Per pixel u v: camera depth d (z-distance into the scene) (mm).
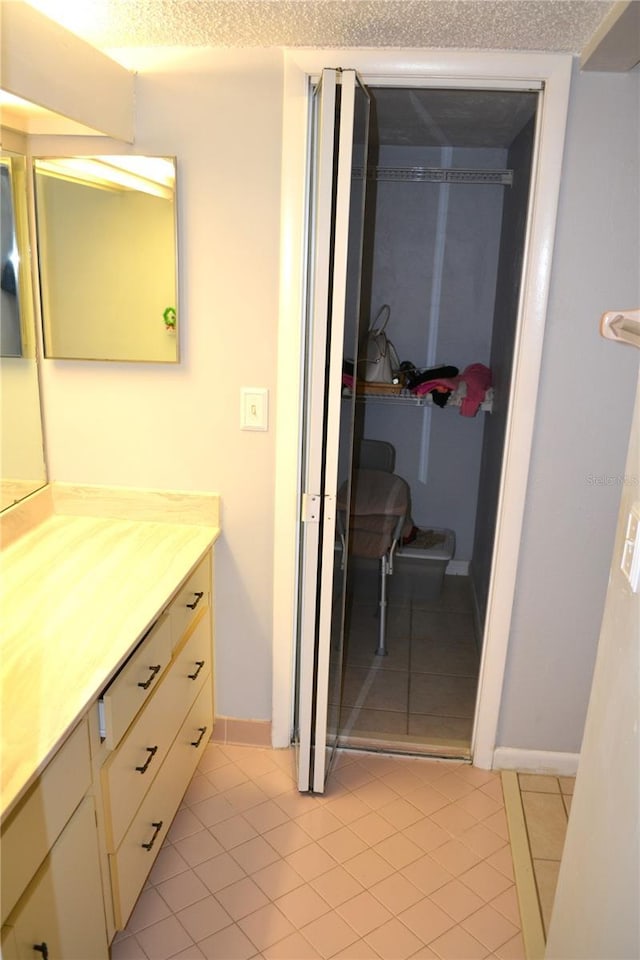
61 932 1308
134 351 2066
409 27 1666
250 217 1957
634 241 1869
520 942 1735
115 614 1600
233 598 2256
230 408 2098
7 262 1928
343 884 1879
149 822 1726
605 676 1355
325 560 1929
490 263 3414
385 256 3457
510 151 3121
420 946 1715
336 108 1634
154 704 1707
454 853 1998
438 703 2699
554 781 2293
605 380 1970
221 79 1875
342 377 1890
